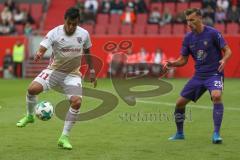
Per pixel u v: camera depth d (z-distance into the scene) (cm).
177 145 2636
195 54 2705
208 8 8419
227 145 2634
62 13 9325
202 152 2453
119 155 2384
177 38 7900
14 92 5612
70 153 2423
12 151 2464
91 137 2881
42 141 2738
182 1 8906
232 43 7750
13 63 8288
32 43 8394
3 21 8912
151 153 2433
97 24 8881
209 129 3172
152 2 9062
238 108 4231
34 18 9325
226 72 7788
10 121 3500
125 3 9181
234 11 8462
